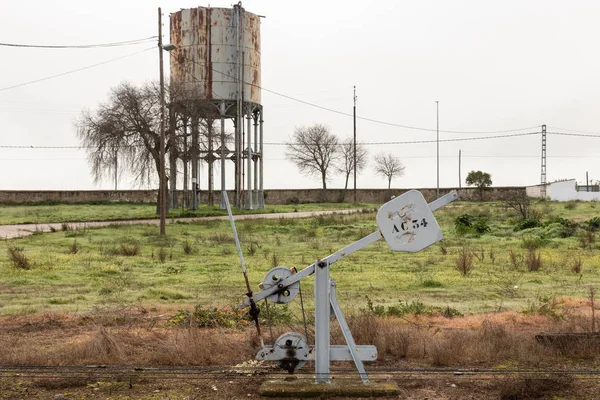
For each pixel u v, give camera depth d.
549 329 10.74
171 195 55.94
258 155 57.91
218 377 8.25
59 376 8.27
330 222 43.03
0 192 64.56
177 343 9.40
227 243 30.97
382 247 28.91
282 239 33.09
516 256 24.28
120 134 46.78
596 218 36.28
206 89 52.53
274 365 8.89
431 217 7.27
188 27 52.59
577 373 8.29
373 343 9.68
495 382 7.98
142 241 31.42
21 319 12.34
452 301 14.90
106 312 12.94
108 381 8.11
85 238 32.84
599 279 18.70
